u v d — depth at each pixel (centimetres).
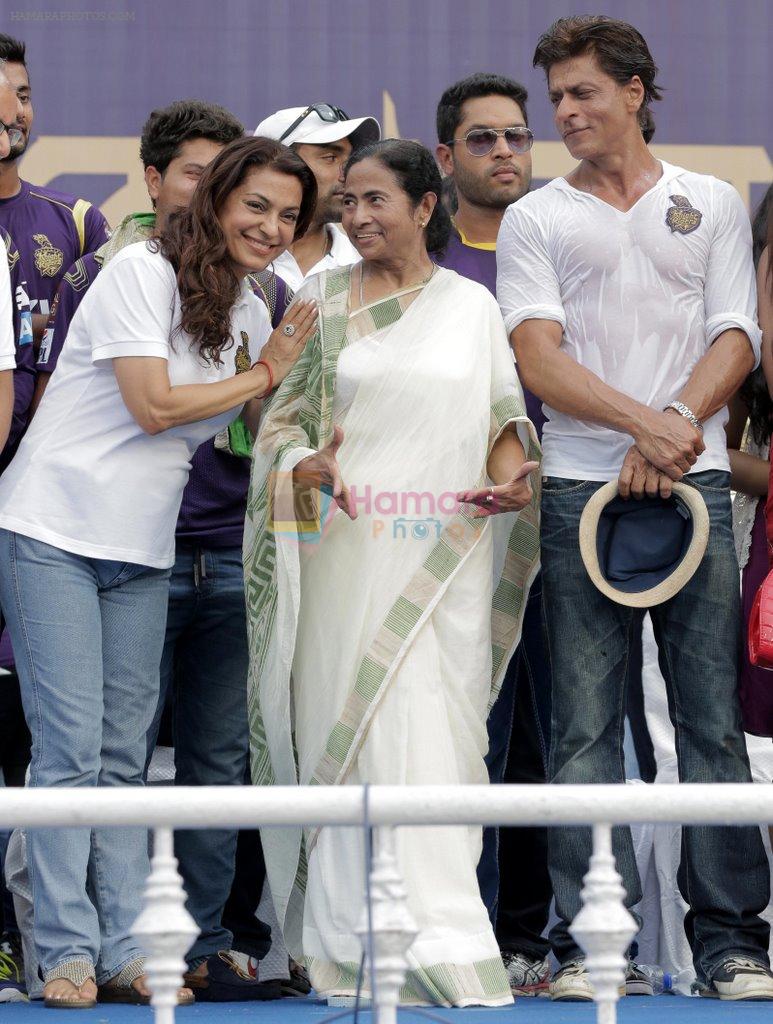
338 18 2139
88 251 1574
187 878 1396
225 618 1439
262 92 2131
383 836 792
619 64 1347
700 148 2197
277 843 1321
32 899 1338
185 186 1413
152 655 1321
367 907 790
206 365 1310
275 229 1304
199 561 1431
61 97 2120
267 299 1465
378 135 1692
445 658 1310
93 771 1265
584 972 1276
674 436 1304
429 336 1335
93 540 1279
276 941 1505
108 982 1268
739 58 2200
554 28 1377
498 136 1584
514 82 1616
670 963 1594
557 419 1376
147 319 1273
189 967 1388
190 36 2131
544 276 1373
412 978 1230
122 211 2116
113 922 1279
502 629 1380
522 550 1384
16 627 1281
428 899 1249
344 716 1290
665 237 1354
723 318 1355
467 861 1276
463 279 1374
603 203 1369
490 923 1291
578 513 1346
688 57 2194
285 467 1291
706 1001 1277
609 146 1359
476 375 1334
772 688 1377
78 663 1263
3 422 1288
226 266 1309
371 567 1307
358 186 1333
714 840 1332
